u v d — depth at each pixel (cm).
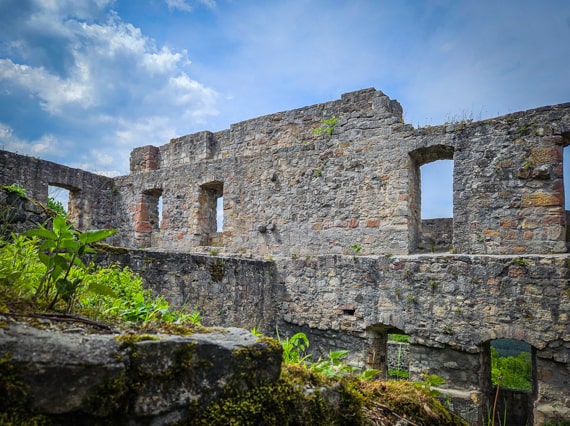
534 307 696
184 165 1244
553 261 688
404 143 909
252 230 1099
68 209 1341
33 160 1178
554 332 675
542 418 662
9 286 244
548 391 675
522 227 772
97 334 198
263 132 1231
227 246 1137
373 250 925
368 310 855
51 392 155
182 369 185
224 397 195
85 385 161
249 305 897
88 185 1327
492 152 810
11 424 146
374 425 276
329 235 984
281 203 1061
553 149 761
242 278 876
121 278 477
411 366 796
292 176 1052
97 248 575
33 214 515
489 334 726
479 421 704
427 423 303
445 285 775
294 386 228
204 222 1223
